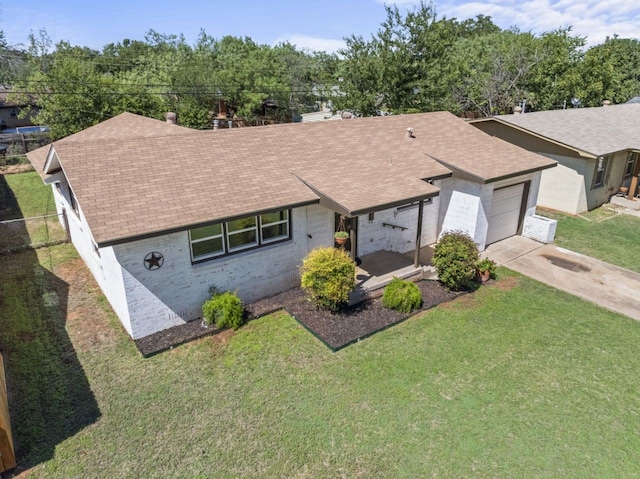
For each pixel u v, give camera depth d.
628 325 10.23
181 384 8.12
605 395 7.94
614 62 41.56
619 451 6.73
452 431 7.08
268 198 10.19
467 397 7.84
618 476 6.29
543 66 36.25
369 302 10.99
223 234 10.23
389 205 10.70
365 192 11.00
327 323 10.02
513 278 12.64
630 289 12.03
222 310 9.75
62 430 7.06
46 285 12.05
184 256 9.64
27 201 20.56
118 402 7.67
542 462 6.53
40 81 29.45
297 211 11.18
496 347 9.32
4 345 9.28
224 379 8.27
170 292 9.66
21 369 8.49
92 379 8.26
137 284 9.13
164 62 51.25
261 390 7.97
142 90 33.34
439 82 31.81
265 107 45.72
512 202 15.43
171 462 6.49
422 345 9.35
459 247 11.43
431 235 15.01
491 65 37.62
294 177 11.34
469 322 10.28
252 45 61.12
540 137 19.28
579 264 13.69
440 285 12.10
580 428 7.18
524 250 14.82
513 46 36.94
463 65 36.91
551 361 8.88
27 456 6.56
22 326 10.02
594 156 17.47
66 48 46.12
